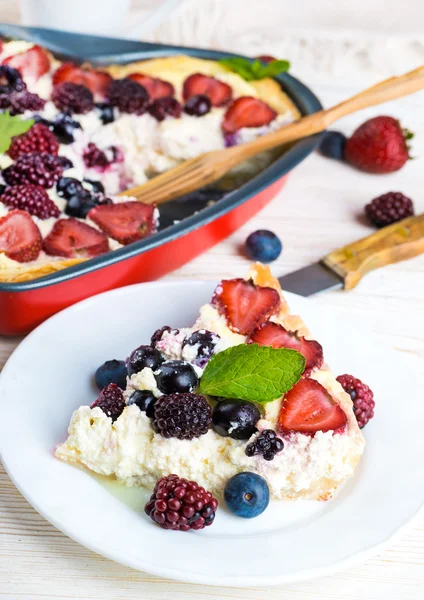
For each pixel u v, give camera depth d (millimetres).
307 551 521
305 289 679
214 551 518
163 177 723
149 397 552
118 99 746
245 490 537
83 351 604
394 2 1056
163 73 785
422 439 574
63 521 519
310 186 783
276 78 792
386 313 686
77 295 633
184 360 573
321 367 584
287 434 551
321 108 761
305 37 928
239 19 978
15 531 547
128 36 855
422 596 534
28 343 598
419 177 802
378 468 561
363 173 801
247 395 548
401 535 531
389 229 722
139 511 538
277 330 590
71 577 531
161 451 542
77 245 656
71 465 548
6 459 542
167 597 528
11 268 633
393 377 604
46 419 568
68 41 779
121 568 536
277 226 744
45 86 763
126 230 672
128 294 632
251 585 505
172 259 669
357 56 926
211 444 550
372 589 535
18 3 916
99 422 546
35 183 677
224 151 728
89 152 732
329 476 548
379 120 786
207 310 604
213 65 795
